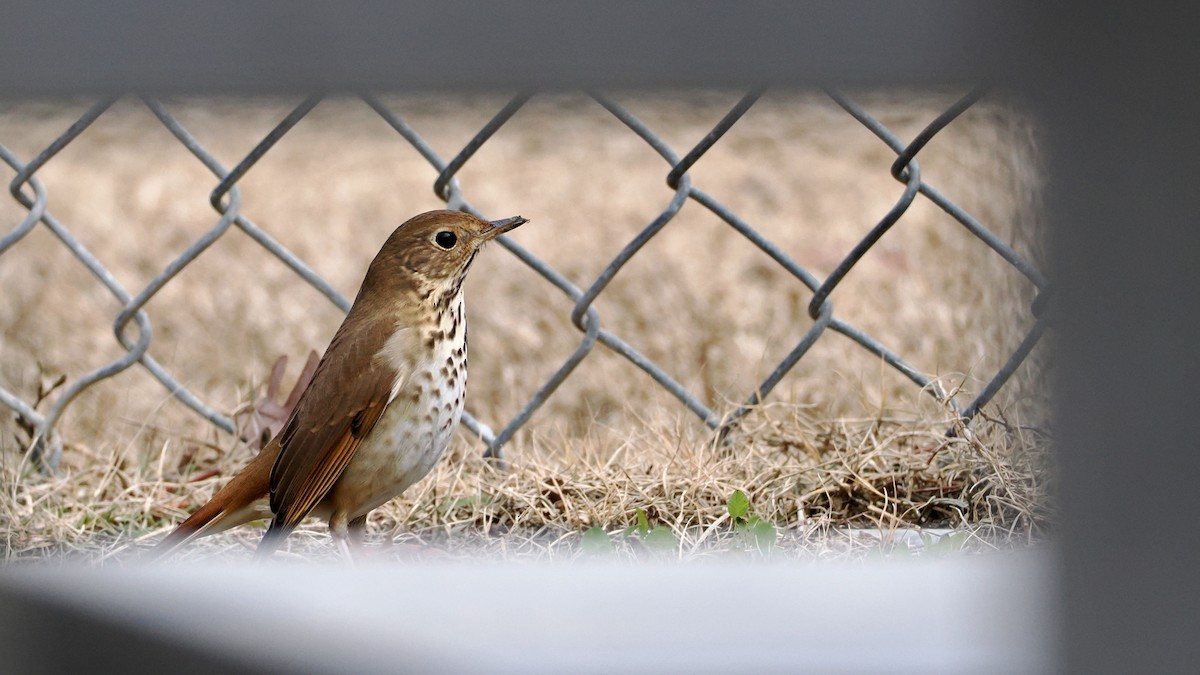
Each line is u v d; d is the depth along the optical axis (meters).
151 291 8.60
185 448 9.16
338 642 1.59
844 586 1.74
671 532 7.01
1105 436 1.58
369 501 7.26
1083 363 1.59
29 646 1.94
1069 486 1.60
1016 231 9.66
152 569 1.92
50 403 10.88
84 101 2.12
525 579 1.79
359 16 1.76
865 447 8.10
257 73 1.79
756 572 1.78
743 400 10.40
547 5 1.73
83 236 14.81
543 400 8.40
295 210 15.72
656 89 1.75
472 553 7.28
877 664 1.61
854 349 11.57
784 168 16.22
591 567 1.83
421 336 7.19
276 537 6.84
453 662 1.54
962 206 13.90
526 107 17.53
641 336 12.16
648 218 15.10
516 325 12.42
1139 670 1.57
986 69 1.66
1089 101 1.55
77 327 12.78
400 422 7.14
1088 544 1.59
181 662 1.76
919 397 8.45
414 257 7.25
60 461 8.97
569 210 15.42
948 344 11.20
